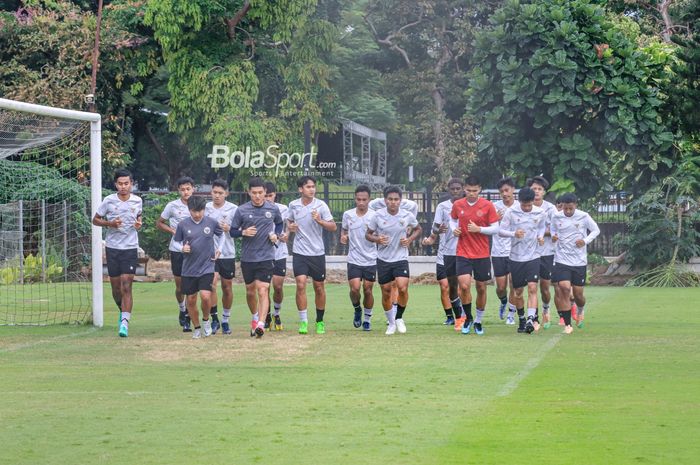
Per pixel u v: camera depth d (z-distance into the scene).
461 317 47.84
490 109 77.44
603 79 73.50
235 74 105.38
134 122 122.69
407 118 160.75
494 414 26.61
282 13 106.62
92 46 100.56
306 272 45.31
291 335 45.12
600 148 77.69
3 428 25.08
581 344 41.69
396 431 24.55
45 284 79.50
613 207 87.62
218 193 47.53
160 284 82.88
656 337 44.28
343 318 54.00
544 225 45.94
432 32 153.62
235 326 49.75
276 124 107.44
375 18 162.62
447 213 47.75
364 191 46.47
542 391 30.14
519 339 43.50
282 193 98.56
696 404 27.97
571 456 22.00
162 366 35.62
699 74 62.25
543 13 74.81
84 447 23.02
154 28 105.81
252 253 43.50
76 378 32.94
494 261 51.50
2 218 82.00
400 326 46.25
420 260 86.81
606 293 73.25
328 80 118.75
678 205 80.88
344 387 30.92
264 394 29.72
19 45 100.25
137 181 138.62
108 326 50.34
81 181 84.19
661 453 22.23
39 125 57.56
